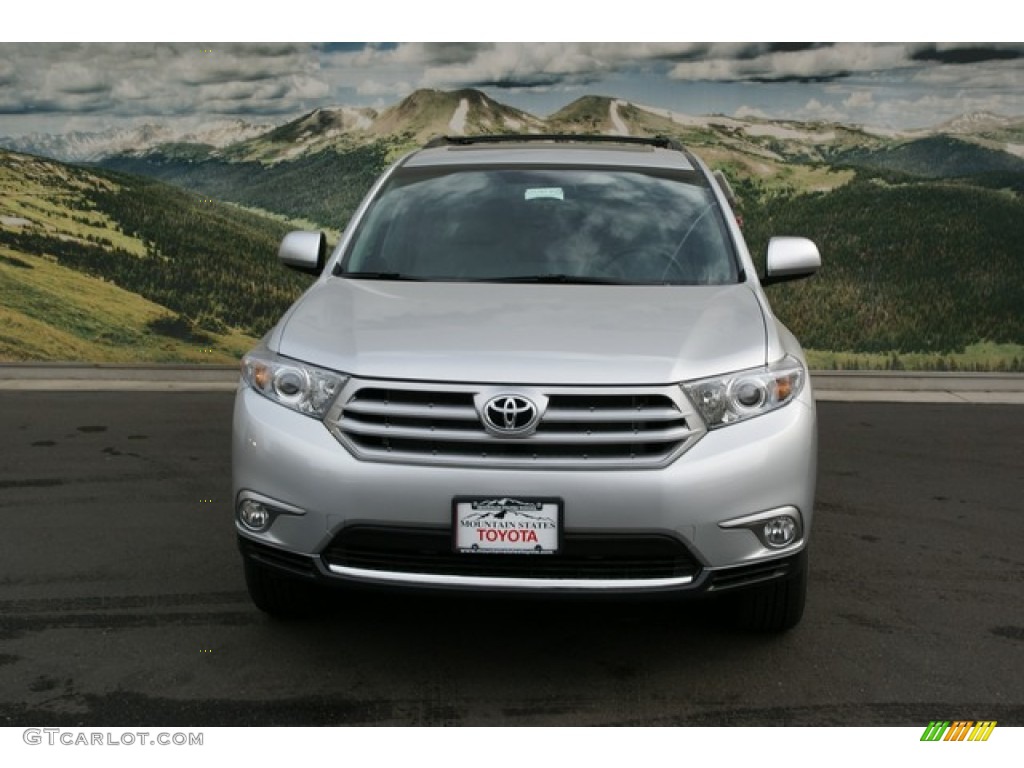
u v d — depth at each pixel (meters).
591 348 3.27
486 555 3.14
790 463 3.26
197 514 5.07
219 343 9.00
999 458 6.34
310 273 4.51
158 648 3.58
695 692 3.34
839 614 3.96
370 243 4.28
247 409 3.38
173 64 8.76
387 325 3.46
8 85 8.66
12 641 3.62
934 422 7.29
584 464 3.12
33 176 8.71
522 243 4.17
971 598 4.14
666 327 3.44
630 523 3.11
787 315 8.77
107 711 3.17
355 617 3.86
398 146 8.95
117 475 5.71
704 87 8.71
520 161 4.73
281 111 8.91
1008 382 8.49
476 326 3.42
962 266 8.59
